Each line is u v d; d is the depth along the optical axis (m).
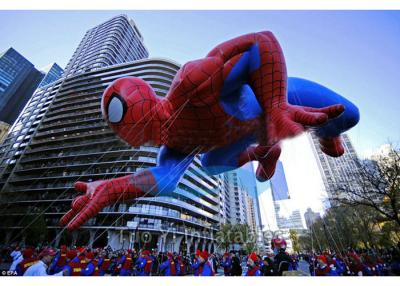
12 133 48.97
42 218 27.20
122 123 4.05
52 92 51.91
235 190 46.75
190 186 33.66
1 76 64.38
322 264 5.31
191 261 12.90
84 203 4.23
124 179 4.38
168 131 4.23
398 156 10.90
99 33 69.88
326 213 15.53
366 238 16.70
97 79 47.88
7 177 38.25
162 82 42.66
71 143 37.50
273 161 5.04
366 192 11.39
